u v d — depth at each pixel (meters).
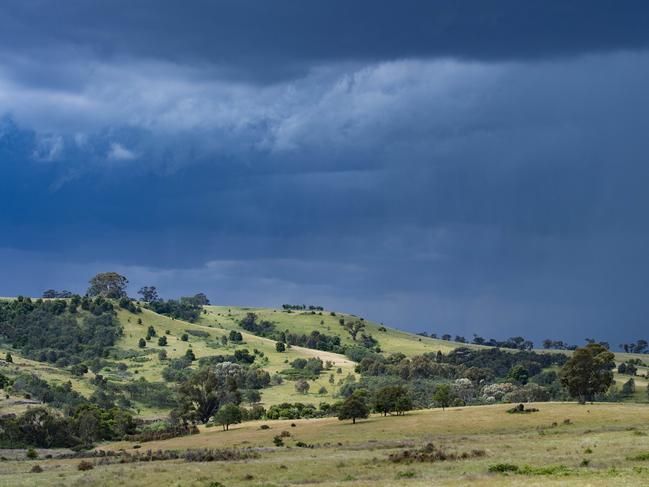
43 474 85.69
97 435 163.50
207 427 181.25
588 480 56.38
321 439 128.50
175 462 96.12
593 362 172.62
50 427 161.50
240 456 100.19
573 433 115.38
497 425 134.88
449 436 123.50
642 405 160.00
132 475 77.50
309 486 65.00
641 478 56.59
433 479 64.81
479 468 71.88
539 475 64.19
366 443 116.00
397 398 166.25
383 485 61.03
